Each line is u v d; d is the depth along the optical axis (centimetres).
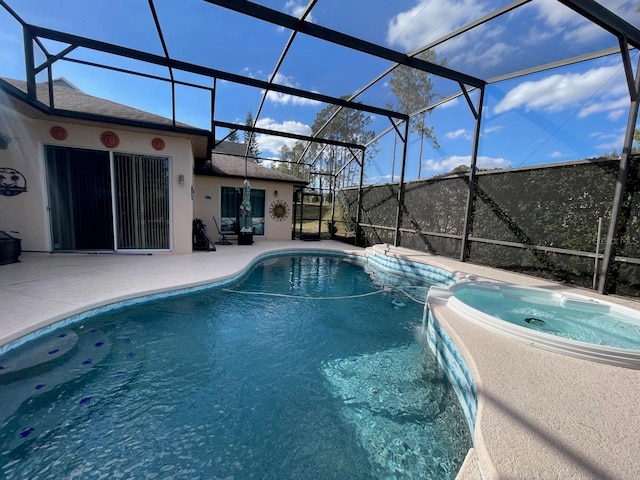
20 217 719
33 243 738
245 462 243
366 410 310
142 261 755
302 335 475
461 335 343
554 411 216
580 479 158
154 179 832
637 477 161
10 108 622
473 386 272
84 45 615
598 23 495
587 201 623
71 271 613
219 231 1302
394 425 290
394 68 775
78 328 412
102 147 755
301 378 361
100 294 474
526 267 736
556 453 176
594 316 487
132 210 823
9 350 328
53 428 259
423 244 1046
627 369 279
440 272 801
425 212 1038
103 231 806
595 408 221
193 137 827
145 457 241
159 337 429
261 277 789
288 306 595
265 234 1414
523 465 167
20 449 236
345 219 1556
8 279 537
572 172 647
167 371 355
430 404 322
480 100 834
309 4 538
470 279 629
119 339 412
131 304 492
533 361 288
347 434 277
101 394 305
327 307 605
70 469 224
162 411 292
